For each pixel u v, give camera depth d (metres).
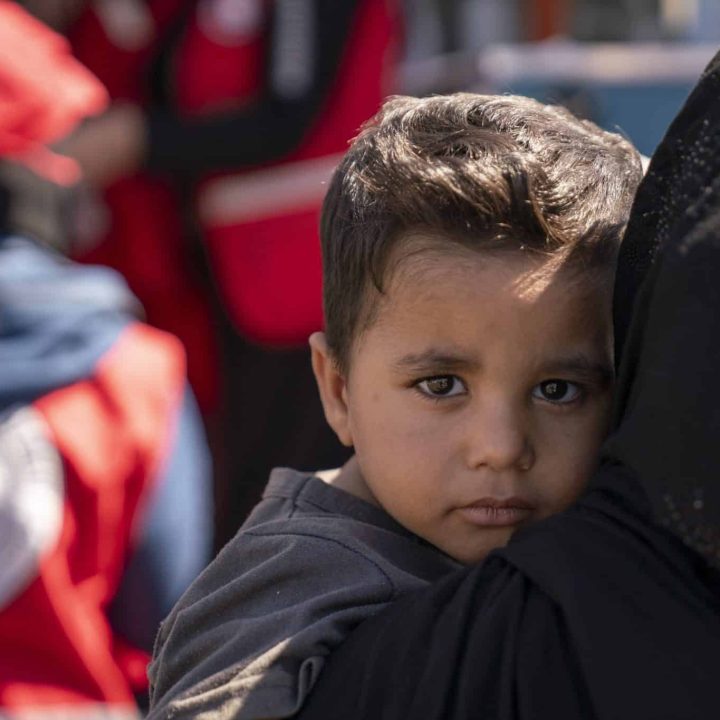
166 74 4.52
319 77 4.45
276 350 4.68
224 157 4.42
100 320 2.93
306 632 1.64
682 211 1.52
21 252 2.90
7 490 2.74
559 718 1.42
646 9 6.89
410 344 1.76
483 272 1.73
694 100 1.61
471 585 1.54
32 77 2.98
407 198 1.76
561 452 1.77
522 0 6.68
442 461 1.77
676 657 1.40
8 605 2.74
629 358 1.56
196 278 4.70
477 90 4.66
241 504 4.79
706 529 1.37
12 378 2.79
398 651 1.55
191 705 1.66
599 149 1.85
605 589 1.45
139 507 2.92
